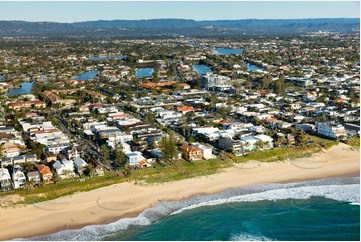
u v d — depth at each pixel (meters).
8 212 122.81
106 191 137.25
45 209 125.94
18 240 111.12
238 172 156.00
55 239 111.94
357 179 153.75
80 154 165.25
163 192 139.38
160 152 164.88
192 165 157.25
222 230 118.06
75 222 120.38
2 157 161.00
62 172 144.00
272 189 144.62
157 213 127.06
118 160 155.88
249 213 128.12
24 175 140.38
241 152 170.38
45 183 138.62
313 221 124.00
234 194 140.12
